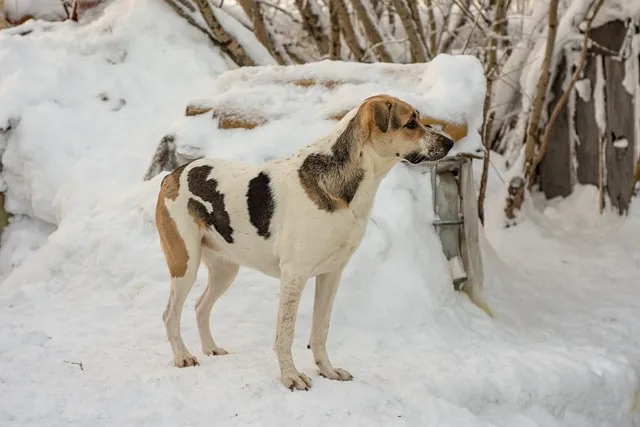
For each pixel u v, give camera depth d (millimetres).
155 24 9492
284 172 4375
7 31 9969
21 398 4016
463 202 6320
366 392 4188
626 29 8688
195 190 4594
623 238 8359
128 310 5949
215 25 9164
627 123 8695
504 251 8453
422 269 5941
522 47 9945
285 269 4266
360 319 5629
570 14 9367
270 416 3826
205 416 3830
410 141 4184
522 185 9172
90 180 7664
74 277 6570
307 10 9906
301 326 5531
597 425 5020
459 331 5699
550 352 5391
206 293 4934
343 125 4309
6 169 8211
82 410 3861
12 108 8367
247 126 6824
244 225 4410
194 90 8844
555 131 9812
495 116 10367
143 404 3975
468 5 9531
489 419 4562
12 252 7867
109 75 8953
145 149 8047
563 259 8219
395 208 6148
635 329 6332
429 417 4074
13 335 5258
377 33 9195
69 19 10414
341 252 4297
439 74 6562
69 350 5078
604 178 9109
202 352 4996
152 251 6465
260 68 7504
